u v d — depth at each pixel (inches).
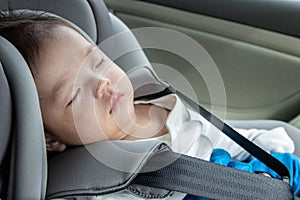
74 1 41.6
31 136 27.1
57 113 34.4
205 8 53.7
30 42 34.4
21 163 26.9
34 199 27.7
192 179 34.4
